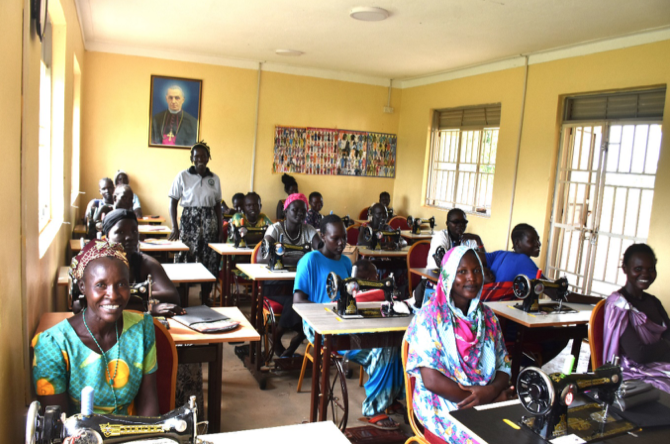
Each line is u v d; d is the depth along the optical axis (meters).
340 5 4.93
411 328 2.23
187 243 5.59
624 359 2.68
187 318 2.65
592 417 1.73
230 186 8.31
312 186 8.81
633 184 5.34
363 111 8.97
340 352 3.15
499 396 2.13
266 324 3.85
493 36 5.67
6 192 1.57
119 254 1.75
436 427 2.09
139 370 1.77
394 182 9.40
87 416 1.33
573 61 5.86
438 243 4.64
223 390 3.61
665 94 4.98
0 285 1.46
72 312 2.53
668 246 4.76
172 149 7.93
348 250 5.39
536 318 3.21
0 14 1.45
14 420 1.69
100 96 7.48
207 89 7.98
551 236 6.23
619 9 4.49
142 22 6.16
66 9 3.96
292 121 8.52
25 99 1.86
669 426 1.71
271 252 4.12
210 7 5.35
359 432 2.94
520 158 6.59
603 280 5.65
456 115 7.97
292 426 1.65
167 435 1.40
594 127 5.75
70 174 4.92
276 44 6.88
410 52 6.77
